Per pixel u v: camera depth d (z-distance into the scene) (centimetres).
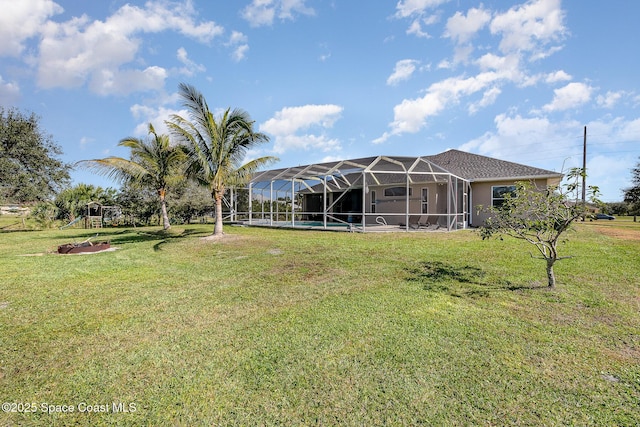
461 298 483
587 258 754
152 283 613
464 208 1672
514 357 307
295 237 1258
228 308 463
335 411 234
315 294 522
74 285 602
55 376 287
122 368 299
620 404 238
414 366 293
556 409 233
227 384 270
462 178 1617
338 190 2083
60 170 2022
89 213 2295
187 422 225
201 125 1215
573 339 343
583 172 486
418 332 364
